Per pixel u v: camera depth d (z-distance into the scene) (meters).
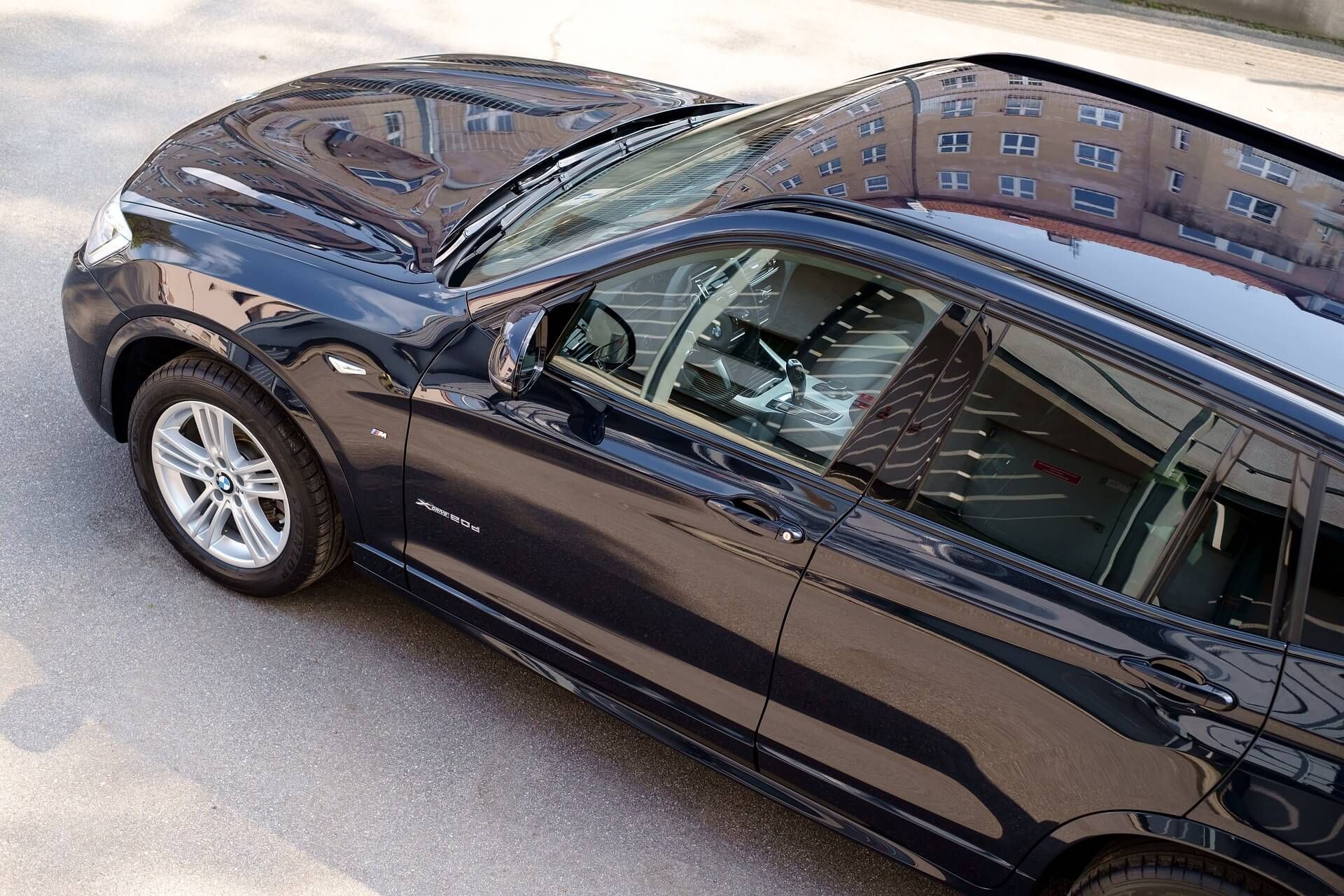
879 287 2.61
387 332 3.05
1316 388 2.31
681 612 2.92
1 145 5.76
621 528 2.90
